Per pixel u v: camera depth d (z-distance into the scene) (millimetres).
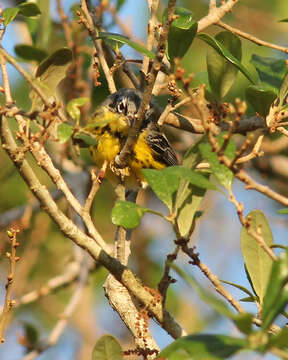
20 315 16094
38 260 16219
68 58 8070
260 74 10094
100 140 12016
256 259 7934
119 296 8906
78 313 16141
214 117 9555
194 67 16141
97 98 15477
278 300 5551
